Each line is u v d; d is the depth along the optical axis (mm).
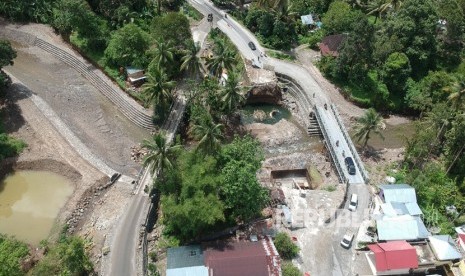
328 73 133000
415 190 97875
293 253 84000
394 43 130125
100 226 89312
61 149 105250
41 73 130625
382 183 103312
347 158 106188
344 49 124375
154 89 110688
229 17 154000
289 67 136000
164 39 125688
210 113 116688
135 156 107750
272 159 110625
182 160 87562
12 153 102438
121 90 124688
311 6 158000
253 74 130000
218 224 87750
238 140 93312
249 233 86938
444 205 97812
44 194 97500
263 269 77562
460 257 84688
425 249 86188
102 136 112062
